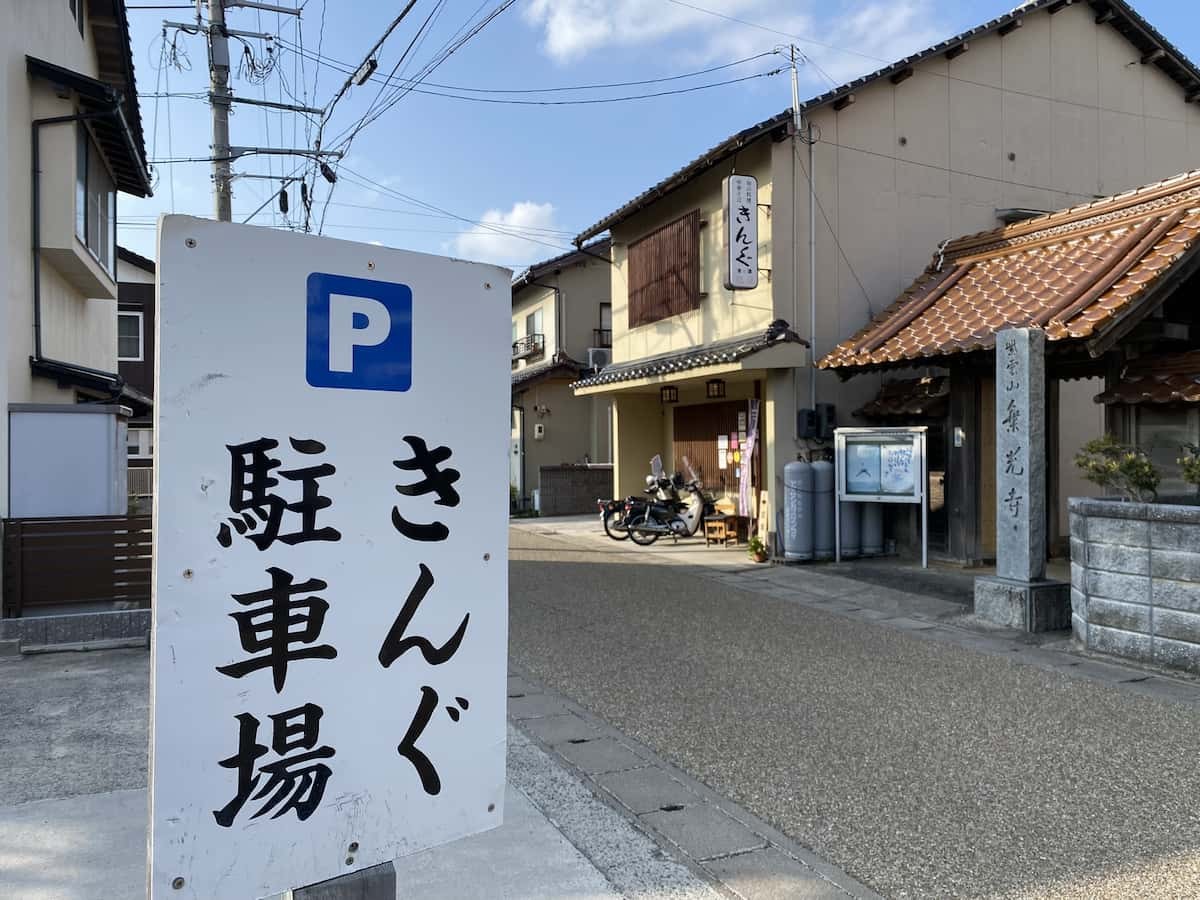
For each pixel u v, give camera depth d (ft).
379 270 5.85
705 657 21.56
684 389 48.39
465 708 6.27
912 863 11.01
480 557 6.36
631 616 26.61
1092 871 10.69
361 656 5.78
